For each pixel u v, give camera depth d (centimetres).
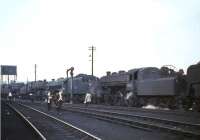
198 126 2058
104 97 6412
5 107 5022
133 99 5131
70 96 7231
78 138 1838
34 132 2033
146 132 2056
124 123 2547
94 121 2811
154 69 4981
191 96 3941
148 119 2700
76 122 2728
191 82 3891
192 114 3122
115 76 5978
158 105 4641
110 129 2230
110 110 4106
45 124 2558
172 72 4728
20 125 2469
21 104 6334
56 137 1872
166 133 1978
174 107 4288
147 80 4825
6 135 1914
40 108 4909
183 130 1916
